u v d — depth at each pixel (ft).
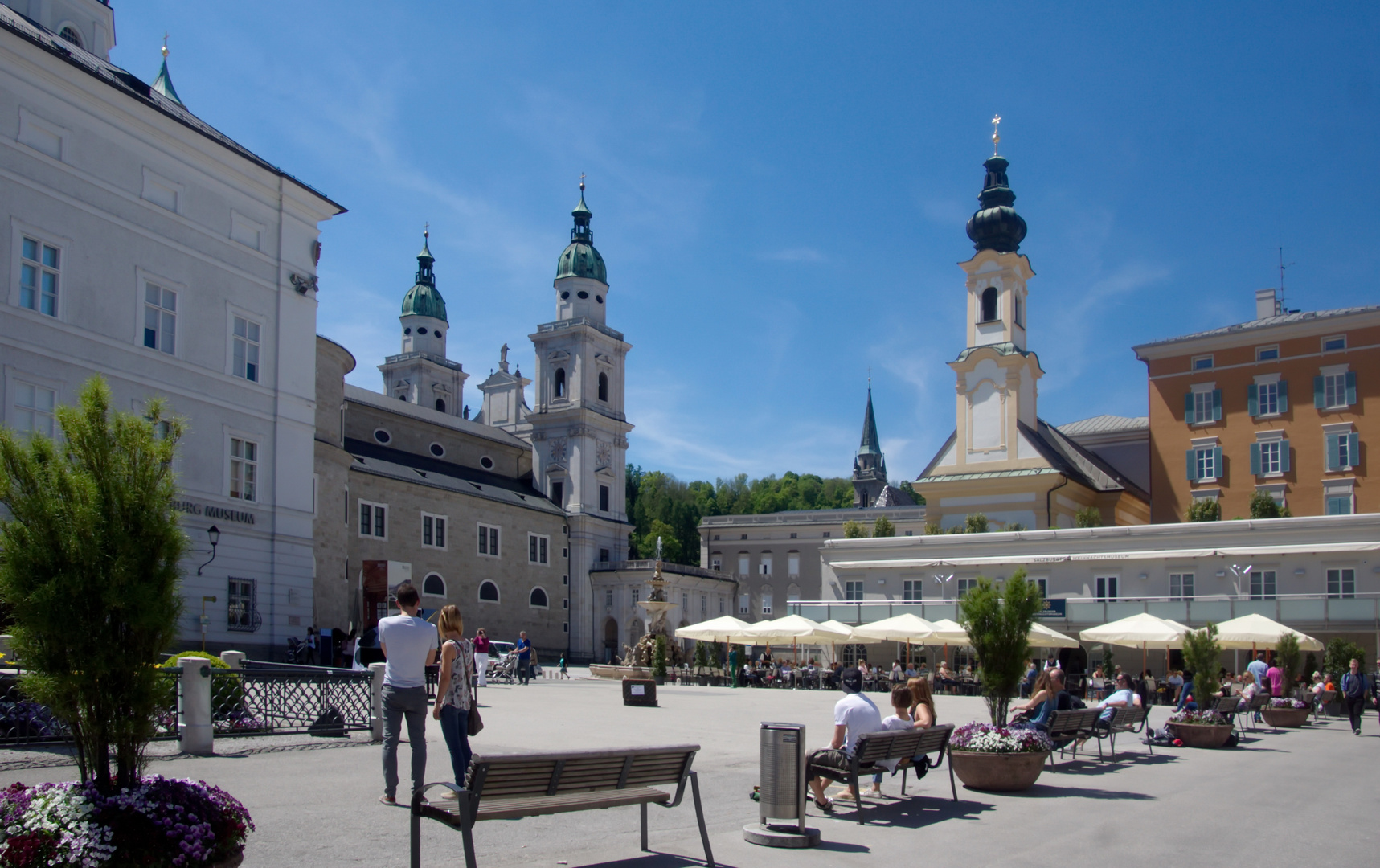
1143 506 239.09
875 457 539.70
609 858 31.04
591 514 303.48
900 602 175.94
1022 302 229.45
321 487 160.97
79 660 25.57
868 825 38.19
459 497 253.85
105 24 135.64
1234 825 39.93
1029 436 209.77
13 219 95.86
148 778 27.20
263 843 31.48
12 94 96.63
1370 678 128.57
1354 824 41.14
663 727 74.59
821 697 128.67
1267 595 152.56
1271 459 192.65
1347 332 188.65
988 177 237.04
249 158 120.47
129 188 107.24
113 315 104.42
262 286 122.11
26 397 96.07
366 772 46.39
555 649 285.84
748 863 31.12
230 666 56.75
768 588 339.16
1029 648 56.59
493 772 25.79
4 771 43.19
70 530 25.91
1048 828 38.14
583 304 321.52
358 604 194.90
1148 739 69.15
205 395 113.39
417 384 349.61
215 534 105.81
